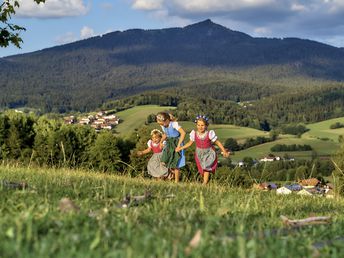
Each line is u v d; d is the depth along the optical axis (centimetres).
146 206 631
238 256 336
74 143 4203
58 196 663
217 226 489
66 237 358
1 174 1019
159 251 321
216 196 880
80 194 708
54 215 462
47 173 1151
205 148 1366
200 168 1358
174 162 1462
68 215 456
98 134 4275
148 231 411
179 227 456
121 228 430
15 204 543
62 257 305
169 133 1465
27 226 372
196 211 586
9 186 689
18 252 303
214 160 1358
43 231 397
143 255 318
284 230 502
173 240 377
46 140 4247
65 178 937
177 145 1462
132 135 4331
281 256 357
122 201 640
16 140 4328
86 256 307
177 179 1469
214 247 360
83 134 4341
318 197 1148
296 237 452
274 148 17788
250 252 340
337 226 538
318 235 485
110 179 1142
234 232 465
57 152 3803
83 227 412
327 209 867
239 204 734
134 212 525
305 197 1135
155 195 768
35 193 639
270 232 470
